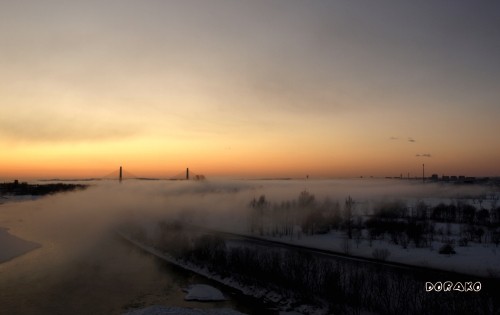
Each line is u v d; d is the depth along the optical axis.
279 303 45.09
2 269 62.19
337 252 71.12
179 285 53.22
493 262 59.81
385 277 47.41
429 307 37.25
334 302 42.38
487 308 36.38
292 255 62.19
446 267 57.53
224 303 46.06
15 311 43.66
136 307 44.84
